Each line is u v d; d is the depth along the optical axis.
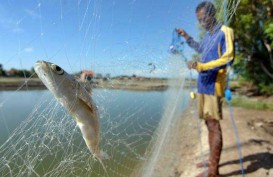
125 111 2.78
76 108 0.93
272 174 2.04
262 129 3.50
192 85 2.30
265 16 4.45
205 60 1.86
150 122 3.01
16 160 1.42
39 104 1.36
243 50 6.09
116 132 2.33
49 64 0.88
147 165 2.23
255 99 6.24
